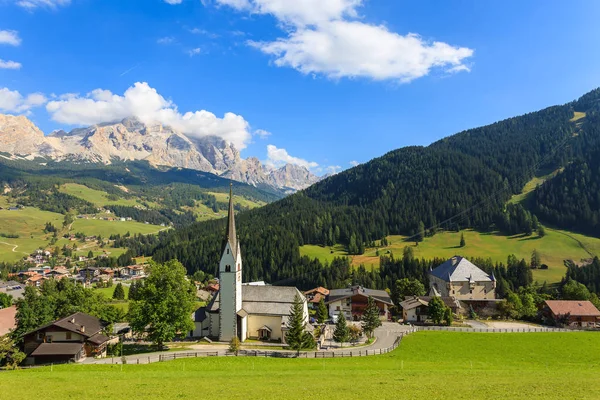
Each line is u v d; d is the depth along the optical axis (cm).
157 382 4588
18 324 8662
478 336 9325
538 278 18562
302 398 3750
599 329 10269
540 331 9875
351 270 19800
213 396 3825
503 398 3762
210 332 9812
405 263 18950
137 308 8394
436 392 4025
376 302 12350
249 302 10150
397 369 5969
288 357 7469
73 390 4097
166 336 8112
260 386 4334
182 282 8625
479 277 15375
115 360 7362
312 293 16638
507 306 11944
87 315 9069
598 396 3859
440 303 11181
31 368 6450
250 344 9119
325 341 9244
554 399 3716
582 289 13412
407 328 10656
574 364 6944
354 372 5512
